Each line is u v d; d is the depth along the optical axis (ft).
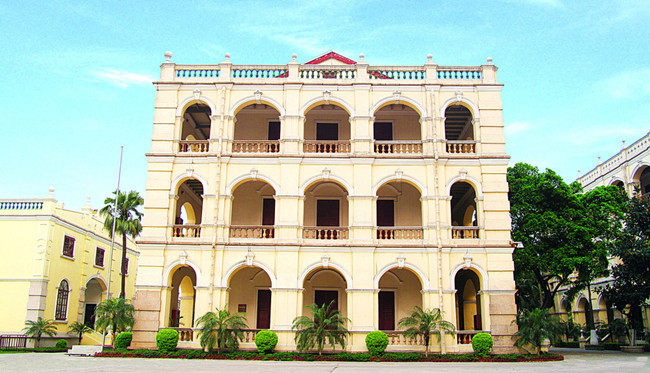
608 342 139.54
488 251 91.50
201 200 121.29
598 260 104.83
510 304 89.61
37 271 118.93
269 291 102.01
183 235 95.14
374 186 94.48
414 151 98.48
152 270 91.66
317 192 104.06
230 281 101.91
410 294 101.24
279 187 94.58
